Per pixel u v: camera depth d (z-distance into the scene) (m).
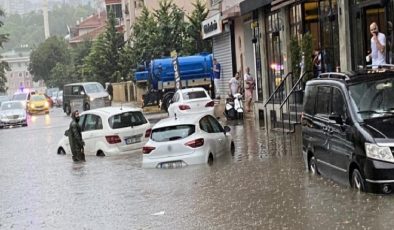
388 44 16.91
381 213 9.13
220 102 37.09
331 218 9.21
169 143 15.93
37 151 24.45
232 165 15.39
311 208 9.95
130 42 69.19
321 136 12.09
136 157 19.03
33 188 14.91
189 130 16.06
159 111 39.56
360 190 10.41
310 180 12.31
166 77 39.59
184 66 39.62
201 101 28.52
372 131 10.16
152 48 52.97
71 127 19.39
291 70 23.30
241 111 28.69
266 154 16.88
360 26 18.44
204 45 50.06
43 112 54.06
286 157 15.96
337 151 11.22
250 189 12.09
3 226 10.80
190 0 64.44
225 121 28.67
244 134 22.56
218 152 16.73
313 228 8.78
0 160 22.03
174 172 15.12
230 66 36.53
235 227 9.27
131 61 59.75
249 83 29.95
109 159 19.17
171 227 9.64
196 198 11.71
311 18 23.55
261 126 24.94
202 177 13.99
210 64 39.91
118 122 20.38
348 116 10.84
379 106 10.82
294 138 19.91
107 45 67.88
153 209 11.08
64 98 49.62
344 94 11.15
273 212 9.98
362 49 18.42
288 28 25.00
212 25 37.69
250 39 33.00
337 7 19.67
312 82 12.90
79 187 14.37
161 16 54.12
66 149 22.44
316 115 12.48
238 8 32.28
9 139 30.84
